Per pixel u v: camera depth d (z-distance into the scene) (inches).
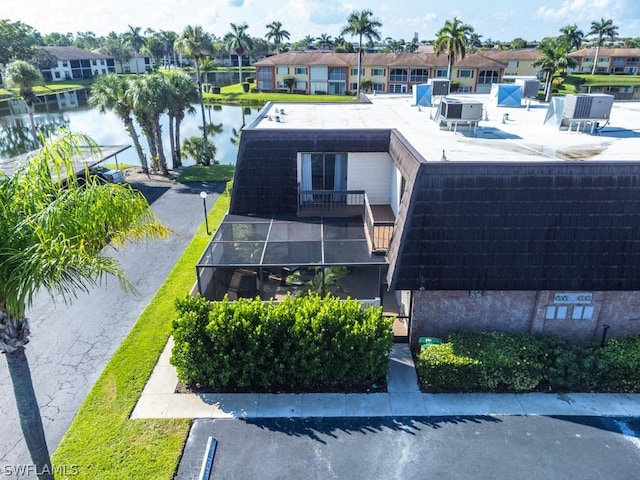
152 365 496.7
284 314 448.5
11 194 277.4
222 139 1957.4
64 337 551.8
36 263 261.0
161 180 1242.0
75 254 269.1
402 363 497.7
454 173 444.5
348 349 443.2
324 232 602.5
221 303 462.0
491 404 442.6
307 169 673.6
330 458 384.8
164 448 391.2
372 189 681.0
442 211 451.2
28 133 2069.4
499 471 372.5
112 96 1196.5
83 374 488.7
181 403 443.5
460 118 648.4
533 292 488.1
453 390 459.5
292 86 3319.4
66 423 422.6
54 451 389.1
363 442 400.2
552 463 379.6
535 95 931.3
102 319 590.9
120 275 312.2
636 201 440.8
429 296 494.6
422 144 566.3
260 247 558.3
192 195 1114.1
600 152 521.0
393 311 582.2
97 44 7091.5
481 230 453.7
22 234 269.4
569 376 454.3
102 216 298.4
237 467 376.2
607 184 438.9
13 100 3043.8
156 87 1190.3
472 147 549.3
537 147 550.3
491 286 464.8
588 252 453.1
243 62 5703.7
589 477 366.9
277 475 369.1
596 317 495.2
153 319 585.0
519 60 3221.0
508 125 713.6
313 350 437.7
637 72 4124.0
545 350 473.1
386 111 874.8
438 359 449.4
